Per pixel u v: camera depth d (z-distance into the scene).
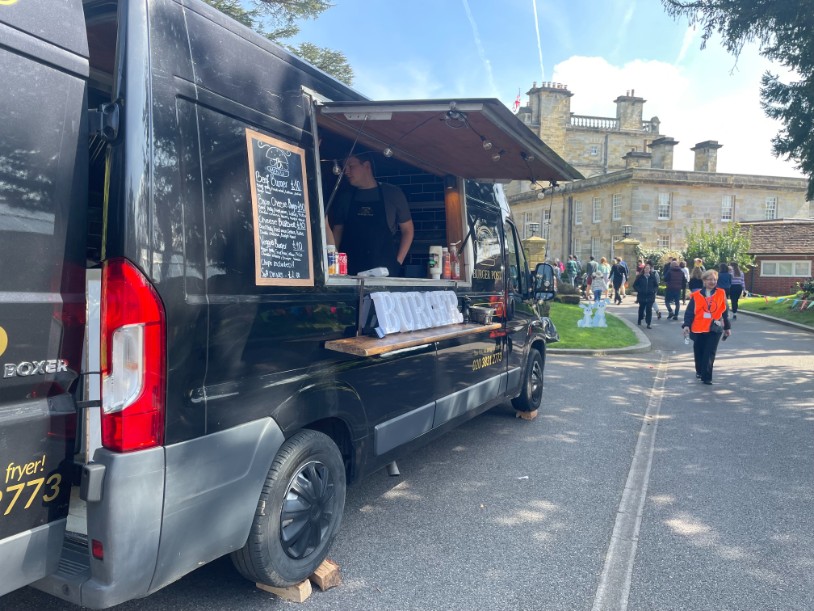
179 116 2.57
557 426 6.93
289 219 3.22
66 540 2.57
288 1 10.10
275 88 3.20
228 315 2.74
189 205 2.59
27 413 2.16
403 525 4.29
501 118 3.97
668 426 6.97
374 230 5.33
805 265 33.19
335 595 3.37
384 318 3.88
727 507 4.65
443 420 4.87
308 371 3.31
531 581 3.55
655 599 3.38
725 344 14.07
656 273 17.27
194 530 2.60
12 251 2.11
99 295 2.57
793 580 3.60
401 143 4.55
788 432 6.72
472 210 5.71
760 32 11.59
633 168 37.03
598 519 4.42
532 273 7.19
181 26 2.62
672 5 11.16
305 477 3.28
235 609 3.19
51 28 2.25
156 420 2.42
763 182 38.97
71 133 2.31
